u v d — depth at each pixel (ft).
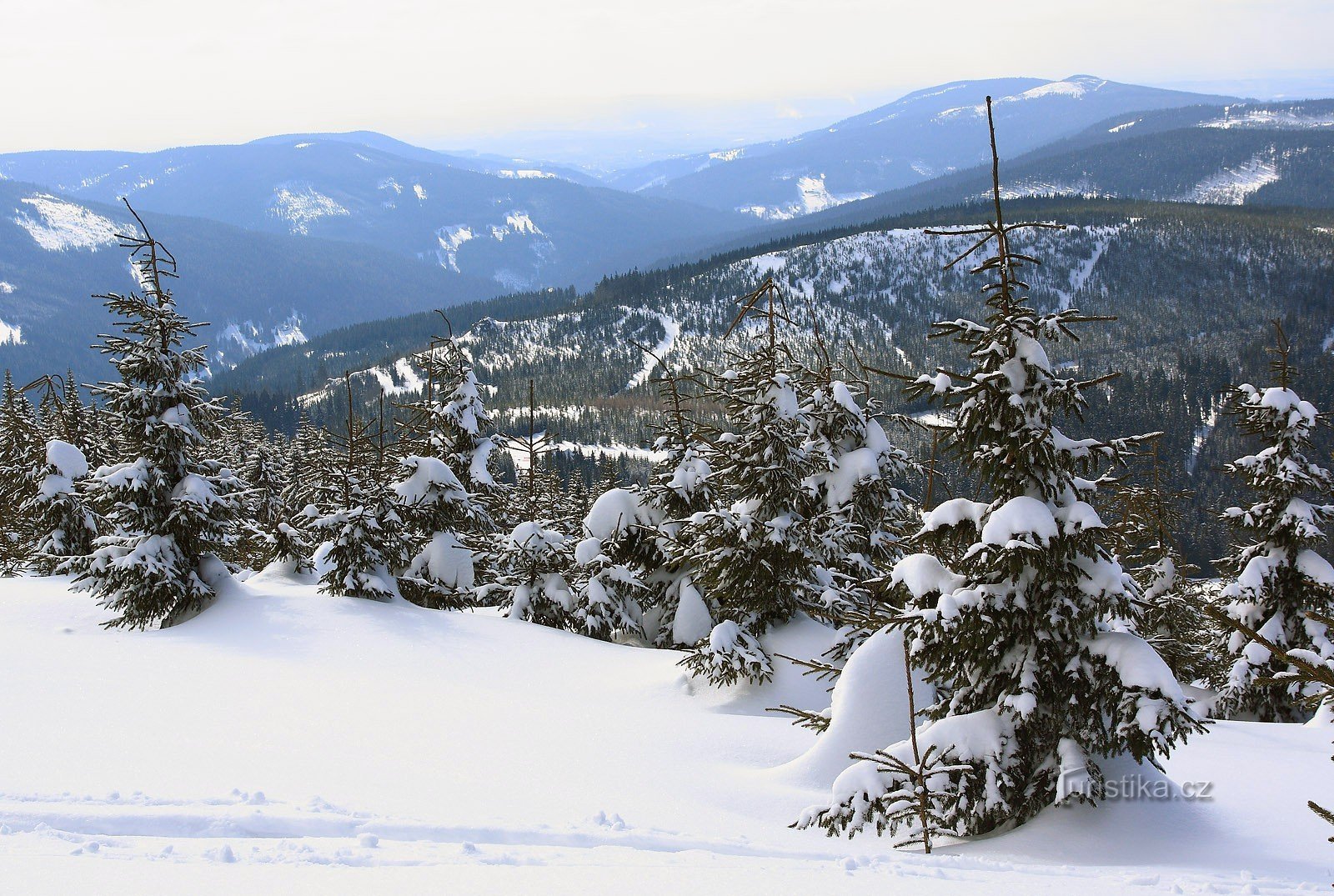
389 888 21.48
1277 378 72.38
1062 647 32.81
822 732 42.86
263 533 90.33
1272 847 30.53
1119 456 32.45
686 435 70.95
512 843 28.27
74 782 33.09
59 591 79.97
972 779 32.09
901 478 62.90
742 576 56.85
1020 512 31.76
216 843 24.88
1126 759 34.58
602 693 54.95
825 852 29.99
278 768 36.78
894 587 35.24
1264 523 73.05
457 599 81.20
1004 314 33.12
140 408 67.46
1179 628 69.72
